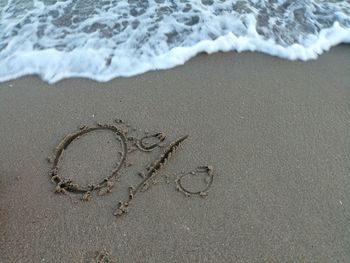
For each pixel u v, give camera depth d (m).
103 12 1.14
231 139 0.85
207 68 1.01
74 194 0.77
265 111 0.91
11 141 0.86
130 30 1.09
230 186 0.77
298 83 0.97
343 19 1.13
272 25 1.11
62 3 1.17
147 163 0.81
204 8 1.14
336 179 0.79
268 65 1.02
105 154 0.83
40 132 0.88
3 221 0.73
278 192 0.77
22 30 1.09
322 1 1.18
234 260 0.68
